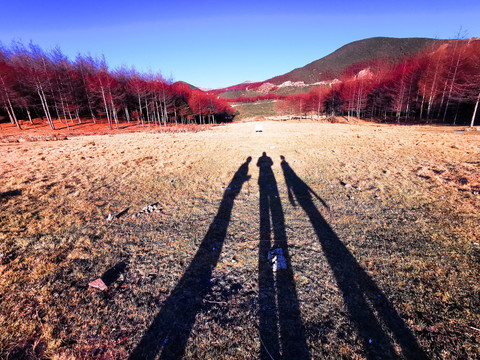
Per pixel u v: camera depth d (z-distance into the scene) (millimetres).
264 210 5387
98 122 48906
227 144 15883
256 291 2947
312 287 2971
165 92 52531
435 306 2568
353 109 54562
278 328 2418
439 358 2035
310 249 3795
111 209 5531
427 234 3994
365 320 2465
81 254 3717
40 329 2385
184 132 28781
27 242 3975
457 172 7199
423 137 15875
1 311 2578
